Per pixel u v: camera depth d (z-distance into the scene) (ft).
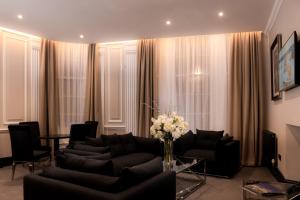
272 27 15.57
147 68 19.74
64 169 7.54
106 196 5.95
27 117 18.88
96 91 20.92
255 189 8.41
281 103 13.34
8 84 17.71
